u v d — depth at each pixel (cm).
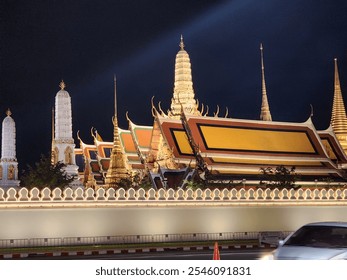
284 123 7456
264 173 6362
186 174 6316
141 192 4772
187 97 8819
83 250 4347
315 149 7344
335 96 9231
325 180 6888
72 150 8381
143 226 4728
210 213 4956
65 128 8406
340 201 5369
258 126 7288
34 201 4425
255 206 5109
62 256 4194
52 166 6100
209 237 4919
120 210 4672
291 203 5212
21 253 4209
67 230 4497
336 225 2155
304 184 6788
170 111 8888
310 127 7525
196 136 6831
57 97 8475
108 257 3991
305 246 2100
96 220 4591
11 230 4347
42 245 4406
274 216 5153
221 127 7062
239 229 5034
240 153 6900
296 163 7100
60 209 4494
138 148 8006
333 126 9144
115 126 8350
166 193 4841
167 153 6856
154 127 7038
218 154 6775
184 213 4872
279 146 7194
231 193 5050
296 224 5209
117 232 4641
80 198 4569
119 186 6956
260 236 4928
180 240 4819
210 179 6481
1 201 4341
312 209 5275
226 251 4472
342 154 7638
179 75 8912
